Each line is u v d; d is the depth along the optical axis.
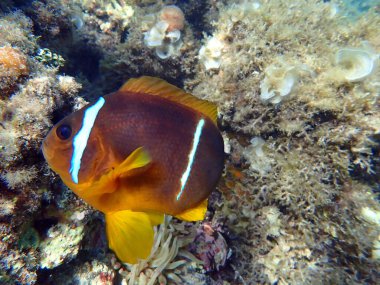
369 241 0.29
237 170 0.34
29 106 0.23
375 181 0.32
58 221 0.24
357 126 0.30
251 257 0.34
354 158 0.31
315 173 0.30
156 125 0.15
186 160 0.16
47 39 0.43
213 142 0.17
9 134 0.22
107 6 0.52
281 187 0.32
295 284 0.31
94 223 0.26
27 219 0.22
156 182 0.15
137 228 0.16
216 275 0.32
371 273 0.29
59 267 0.24
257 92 0.33
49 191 0.23
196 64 0.43
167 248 0.28
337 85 0.30
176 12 0.44
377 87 0.29
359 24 0.37
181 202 0.16
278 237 0.33
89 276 0.25
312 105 0.30
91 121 0.15
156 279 0.28
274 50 0.34
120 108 0.15
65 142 0.15
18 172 0.21
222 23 0.38
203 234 0.32
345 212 0.30
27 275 0.21
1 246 0.20
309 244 0.31
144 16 0.46
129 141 0.15
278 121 0.32
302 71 0.31
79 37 0.50
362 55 0.30
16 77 0.24
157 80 0.16
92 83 0.52
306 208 0.31
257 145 0.33
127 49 0.46
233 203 0.34
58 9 0.43
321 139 0.30
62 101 0.26
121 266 0.28
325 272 0.30
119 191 0.15
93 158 0.15
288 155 0.32
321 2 0.39
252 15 0.36
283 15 0.37
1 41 0.27
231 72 0.35
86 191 0.15
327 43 0.35
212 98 0.36
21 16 0.34
